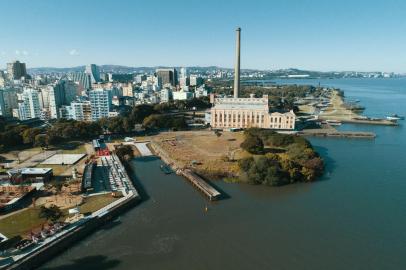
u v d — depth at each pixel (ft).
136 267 338.34
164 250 368.89
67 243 374.84
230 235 401.49
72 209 437.58
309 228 417.90
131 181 580.30
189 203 498.28
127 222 434.71
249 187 564.71
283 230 412.98
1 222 406.00
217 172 621.72
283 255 359.87
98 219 423.23
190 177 596.70
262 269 335.67
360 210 468.75
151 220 440.86
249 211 468.34
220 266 340.18
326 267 338.75
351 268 337.31
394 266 340.18
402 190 544.21
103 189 531.50
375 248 372.38
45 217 399.65
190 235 401.49
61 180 568.00
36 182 548.31
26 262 329.93
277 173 581.53
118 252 364.79
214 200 507.30
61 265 340.80
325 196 521.65
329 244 380.78
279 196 522.88
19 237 370.12
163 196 526.98
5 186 515.09
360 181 588.91
